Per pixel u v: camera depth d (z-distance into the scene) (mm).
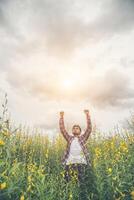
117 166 3068
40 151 4191
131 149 3492
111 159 3293
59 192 2902
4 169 2594
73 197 3018
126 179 3000
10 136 2709
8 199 2400
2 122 2684
